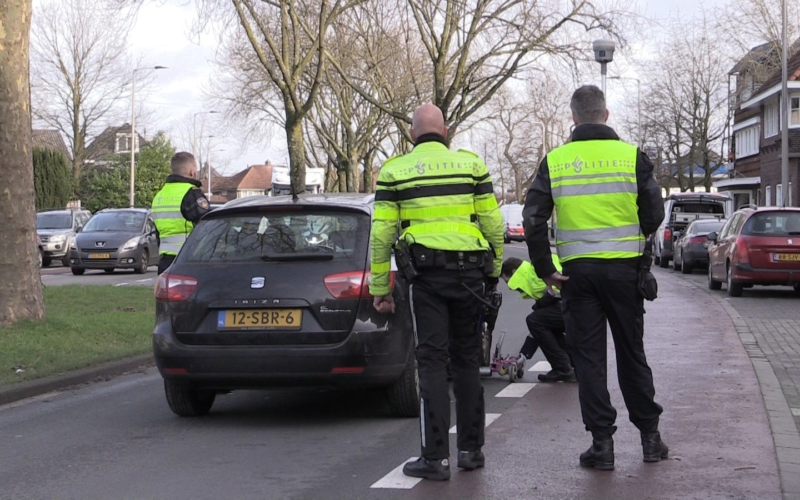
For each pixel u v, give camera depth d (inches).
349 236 287.4
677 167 2423.7
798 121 1786.4
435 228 218.1
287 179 1647.4
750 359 405.7
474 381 230.4
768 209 725.9
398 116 1073.5
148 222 1134.4
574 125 232.2
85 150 2426.2
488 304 221.1
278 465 242.8
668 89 2287.2
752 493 210.5
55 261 1476.4
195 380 281.0
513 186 3816.4
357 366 275.0
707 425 279.1
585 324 227.5
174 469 240.5
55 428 293.1
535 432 275.4
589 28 1067.9
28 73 457.1
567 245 225.8
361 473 232.8
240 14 810.8
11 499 215.2
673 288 840.3
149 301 637.9
